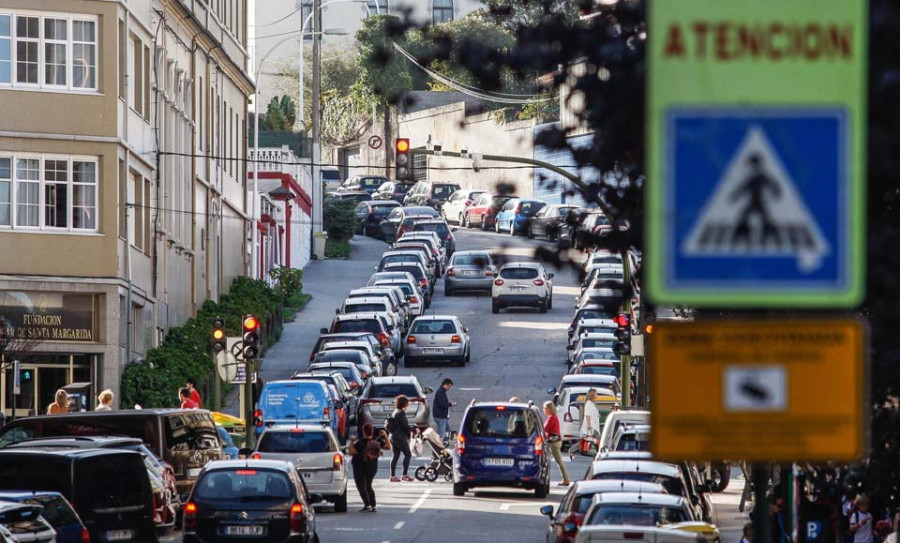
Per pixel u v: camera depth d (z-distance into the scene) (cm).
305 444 8531
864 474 4016
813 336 1673
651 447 1683
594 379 12519
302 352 16625
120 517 6319
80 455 6234
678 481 6234
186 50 14912
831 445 1669
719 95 1591
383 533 7625
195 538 6494
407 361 15788
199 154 15525
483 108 3516
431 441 10369
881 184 2347
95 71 11819
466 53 2922
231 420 10819
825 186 1588
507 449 9169
